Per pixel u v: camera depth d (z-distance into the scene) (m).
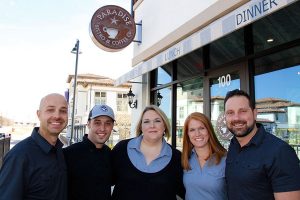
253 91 4.87
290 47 4.30
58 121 2.52
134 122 9.12
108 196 2.91
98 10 7.30
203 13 5.62
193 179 2.86
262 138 2.37
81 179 2.76
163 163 2.98
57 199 2.41
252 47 4.91
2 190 2.18
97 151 2.94
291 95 4.33
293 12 4.30
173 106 7.19
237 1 4.71
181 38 6.38
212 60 5.84
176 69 7.19
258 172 2.27
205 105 5.95
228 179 2.52
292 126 4.31
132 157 3.01
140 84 8.76
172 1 7.09
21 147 2.33
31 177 2.29
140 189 2.87
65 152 2.82
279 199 2.17
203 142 2.96
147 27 8.44
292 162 2.20
